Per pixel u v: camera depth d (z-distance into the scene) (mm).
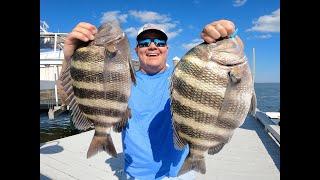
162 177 960
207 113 718
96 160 1728
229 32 718
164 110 962
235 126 731
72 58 755
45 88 7973
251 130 2443
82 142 2164
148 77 983
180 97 733
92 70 743
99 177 1478
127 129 977
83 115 763
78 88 753
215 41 727
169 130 956
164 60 986
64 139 2268
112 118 762
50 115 6441
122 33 751
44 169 1592
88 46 745
